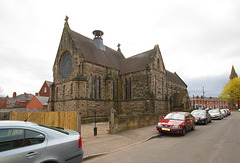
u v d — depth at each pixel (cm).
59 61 2945
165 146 938
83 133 1398
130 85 3134
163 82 3309
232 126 1797
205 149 860
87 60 2619
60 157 469
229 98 7162
